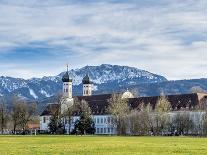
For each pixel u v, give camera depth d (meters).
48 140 142.12
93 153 72.94
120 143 113.12
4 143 116.62
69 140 140.75
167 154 72.06
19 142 124.25
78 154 70.75
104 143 113.06
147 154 71.94
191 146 97.06
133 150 81.62
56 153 72.69
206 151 79.19
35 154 70.50
